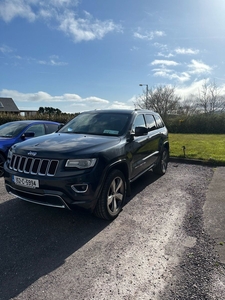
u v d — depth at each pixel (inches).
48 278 92.0
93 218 144.6
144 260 102.3
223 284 86.6
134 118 185.8
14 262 102.1
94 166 123.5
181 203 166.1
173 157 319.3
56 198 119.0
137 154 173.2
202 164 294.0
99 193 126.9
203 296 81.0
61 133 177.0
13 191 139.0
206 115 828.6
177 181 221.8
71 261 102.7
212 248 109.7
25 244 116.1
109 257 105.0
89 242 117.7
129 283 88.4
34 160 125.8
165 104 1304.1
